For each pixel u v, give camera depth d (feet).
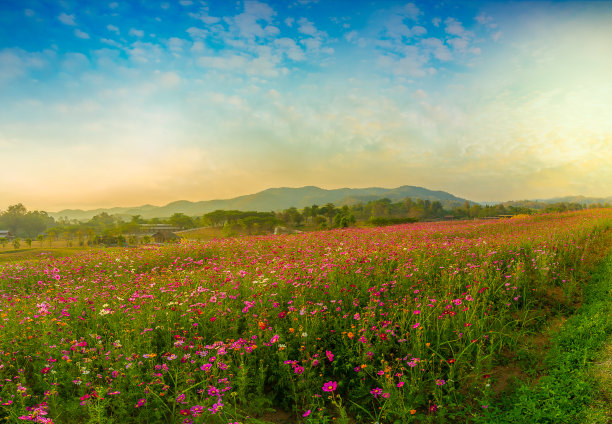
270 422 14.65
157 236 387.75
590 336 19.25
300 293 23.84
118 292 28.96
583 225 61.87
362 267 30.30
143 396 15.02
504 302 24.97
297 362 17.48
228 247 53.78
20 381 16.03
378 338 18.61
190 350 18.08
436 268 32.30
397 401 14.76
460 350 18.93
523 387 15.38
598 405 13.37
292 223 592.60
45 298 27.35
